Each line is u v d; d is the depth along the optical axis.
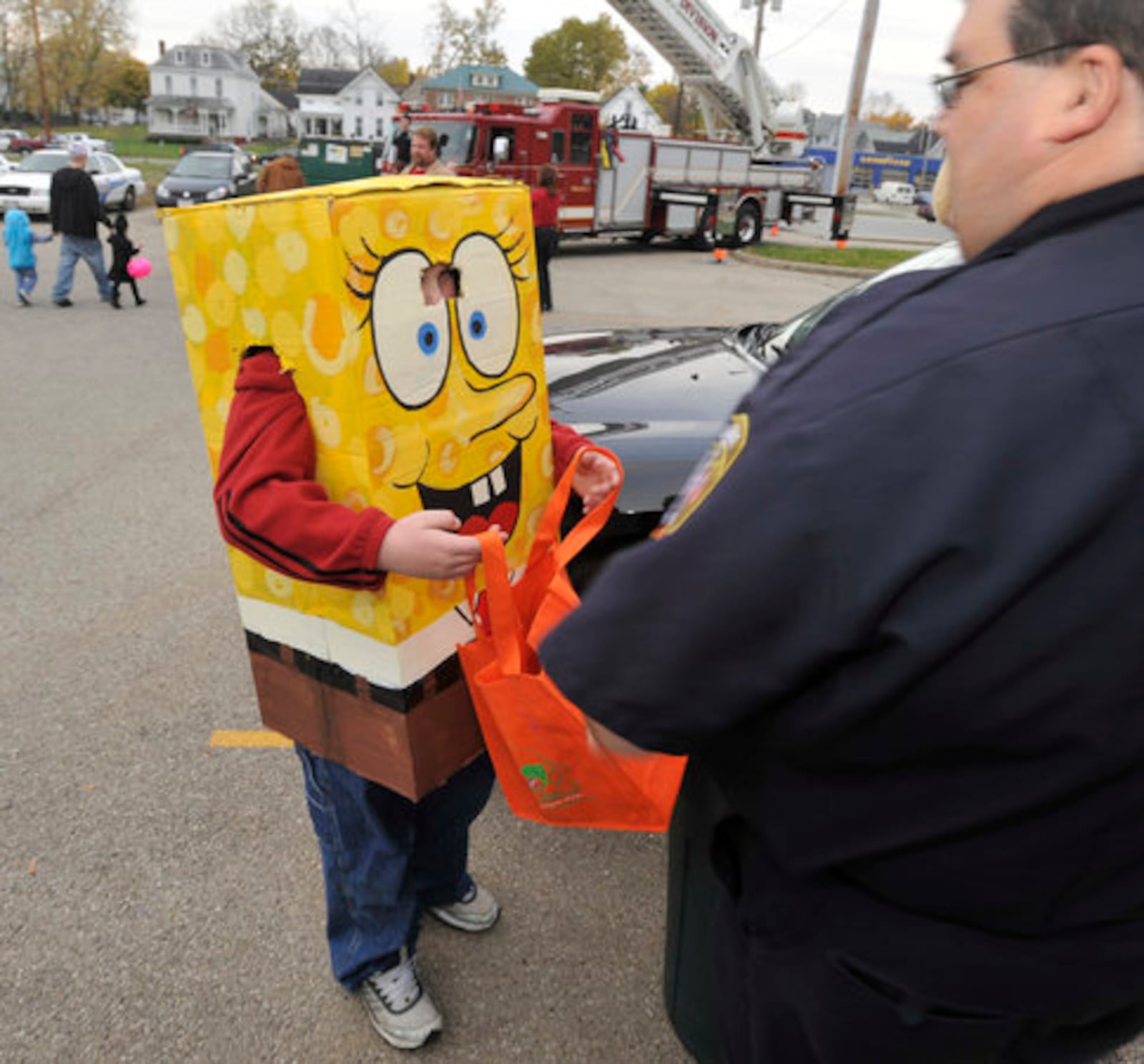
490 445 1.50
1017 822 0.77
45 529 4.39
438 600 1.49
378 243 1.25
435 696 1.53
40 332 8.69
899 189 56.47
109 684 3.17
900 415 0.70
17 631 3.48
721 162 18.41
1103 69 0.72
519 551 1.62
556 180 10.11
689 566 0.75
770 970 0.94
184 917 2.24
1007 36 0.75
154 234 16.89
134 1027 1.96
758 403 0.82
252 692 3.16
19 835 2.47
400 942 1.88
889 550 0.69
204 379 1.46
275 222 1.24
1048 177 0.76
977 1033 0.86
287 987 2.06
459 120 14.62
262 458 1.30
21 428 5.84
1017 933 0.83
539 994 2.07
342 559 1.29
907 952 0.85
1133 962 0.83
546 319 9.92
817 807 0.85
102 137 77.81
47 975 2.07
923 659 0.70
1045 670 0.70
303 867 2.40
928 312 0.75
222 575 4.00
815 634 0.72
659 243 20.20
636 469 2.69
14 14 76.25
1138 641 0.69
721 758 0.93
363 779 1.66
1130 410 0.66
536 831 2.58
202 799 2.64
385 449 1.32
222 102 83.75
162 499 4.79
